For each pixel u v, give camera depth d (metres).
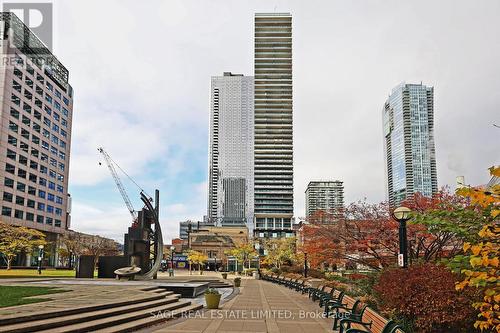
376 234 23.52
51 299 15.82
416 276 11.37
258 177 152.50
